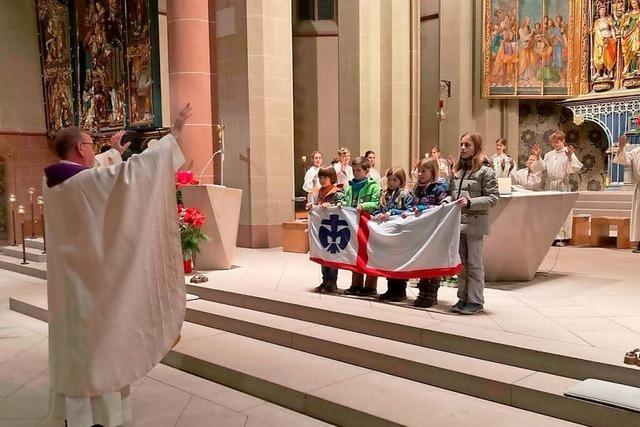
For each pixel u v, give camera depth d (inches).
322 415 159.9
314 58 607.2
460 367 163.8
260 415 164.4
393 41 469.1
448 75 486.0
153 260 131.6
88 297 126.3
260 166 385.1
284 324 215.3
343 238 231.9
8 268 430.3
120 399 132.4
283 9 388.8
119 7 466.9
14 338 254.7
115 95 484.4
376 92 476.7
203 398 177.8
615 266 292.2
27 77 543.5
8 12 526.9
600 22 446.3
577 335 172.9
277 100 389.1
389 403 154.5
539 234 243.6
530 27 461.4
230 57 388.5
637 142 402.6
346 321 206.1
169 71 393.4
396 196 232.4
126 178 126.3
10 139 531.2
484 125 480.4
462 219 200.4
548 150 497.0
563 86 463.2
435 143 522.6
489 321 190.4
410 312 205.9
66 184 126.1
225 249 305.3
